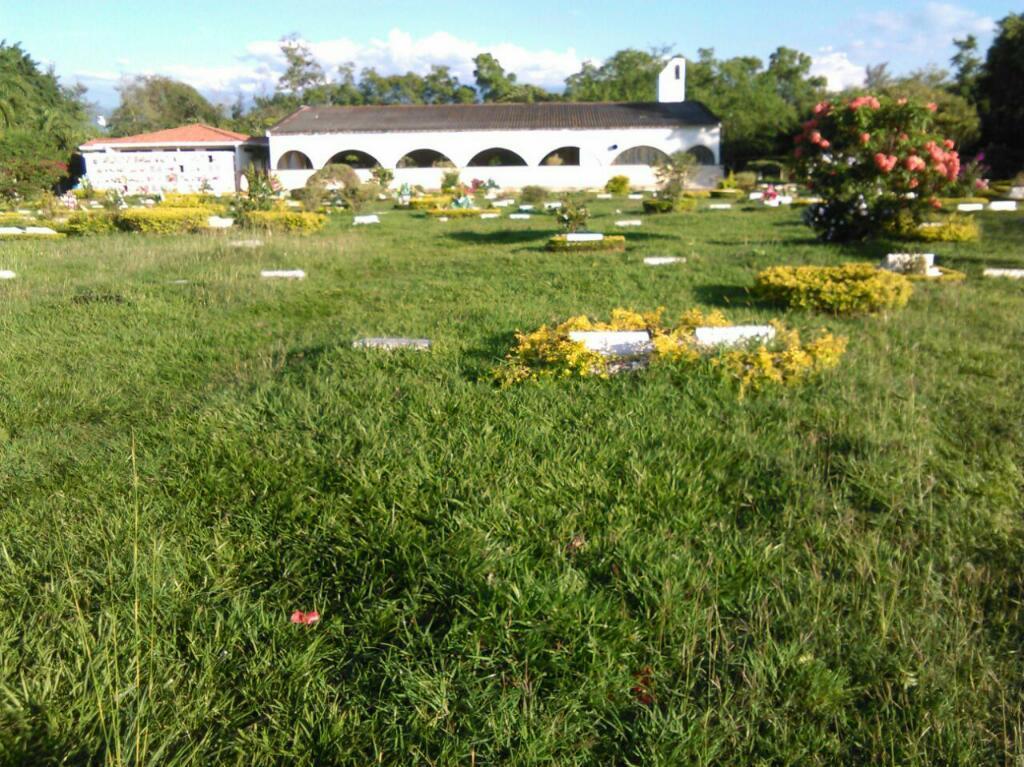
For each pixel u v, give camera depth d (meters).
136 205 30.22
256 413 4.59
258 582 2.93
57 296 8.77
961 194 24.52
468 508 3.31
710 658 2.46
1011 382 5.25
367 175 41.78
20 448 4.25
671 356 5.38
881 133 12.91
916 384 5.17
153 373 5.85
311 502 3.45
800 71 63.97
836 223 13.74
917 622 2.63
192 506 3.44
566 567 2.89
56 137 42.28
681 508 3.41
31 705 2.22
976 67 49.88
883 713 2.27
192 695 2.32
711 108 50.34
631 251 13.41
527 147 41.53
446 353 5.90
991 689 2.35
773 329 6.04
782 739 2.16
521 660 2.47
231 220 19.42
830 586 2.84
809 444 4.14
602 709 2.29
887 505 3.44
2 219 20.75
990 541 3.17
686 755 2.09
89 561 3.02
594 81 69.38
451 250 14.28
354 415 4.46
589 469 3.75
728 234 16.44
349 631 2.65
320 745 2.14
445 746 2.12
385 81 70.50
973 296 8.50
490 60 68.81
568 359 5.25
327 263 12.05
